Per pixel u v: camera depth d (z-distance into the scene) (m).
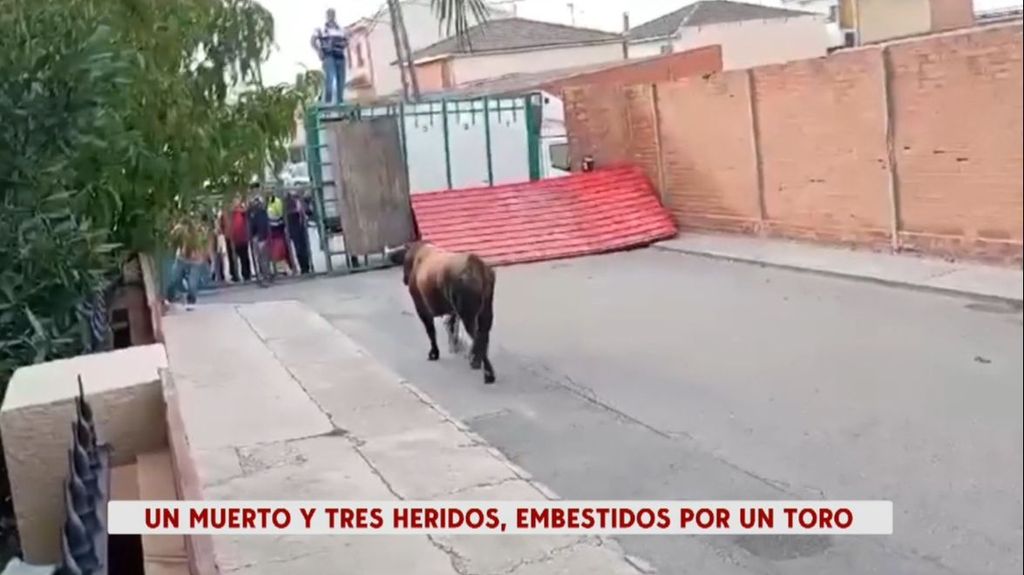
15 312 3.56
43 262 3.60
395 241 8.11
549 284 5.69
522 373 4.30
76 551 1.94
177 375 4.72
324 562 2.77
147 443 2.66
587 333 4.35
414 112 10.76
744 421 2.62
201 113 5.23
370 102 10.89
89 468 2.17
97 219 4.25
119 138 4.06
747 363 2.63
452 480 3.32
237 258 7.84
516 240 7.05
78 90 3.71
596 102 6.95
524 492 3.12
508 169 11.02
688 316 3.47
